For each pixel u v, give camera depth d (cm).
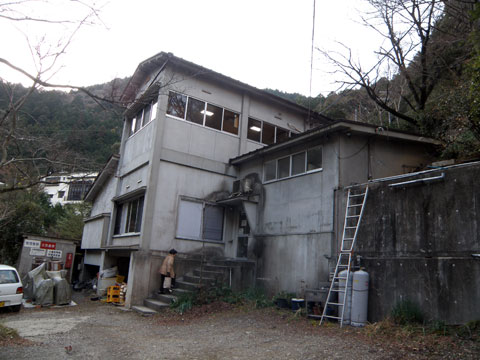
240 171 1497
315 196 1087
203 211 1398
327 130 1033
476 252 650
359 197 924
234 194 1406
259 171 1375
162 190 1312
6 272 1122
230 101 1547
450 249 693
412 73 1485
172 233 1309
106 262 1573
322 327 781
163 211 1301
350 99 2208
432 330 643
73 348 672
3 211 1839
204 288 1141
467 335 597
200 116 1453
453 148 1052
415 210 774
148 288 1225
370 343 623
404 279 758
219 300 1112
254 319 908
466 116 993
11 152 1038
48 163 934
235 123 1555
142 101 797
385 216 835
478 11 750
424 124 1227
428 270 720
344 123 989
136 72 1514
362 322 773
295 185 1177
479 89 853
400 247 785
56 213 2900
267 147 1280
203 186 1418
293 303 955
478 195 668
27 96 696
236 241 1415
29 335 785
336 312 855
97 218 1864
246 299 1112
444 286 686
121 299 1330
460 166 710
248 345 673
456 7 1163
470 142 1025
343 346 617
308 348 624
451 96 1115
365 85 1449
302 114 1783
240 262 1260
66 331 840
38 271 1364
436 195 741
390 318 739
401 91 1780
